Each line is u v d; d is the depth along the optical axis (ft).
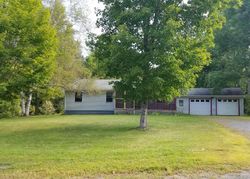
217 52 139.74
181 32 65.98
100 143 48.55
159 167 30.14
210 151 38.93
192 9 66.08
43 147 45.09
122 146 44.78
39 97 125.18
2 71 50.78
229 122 89.81
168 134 59.98
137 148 42.16
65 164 31.63
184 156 35.24
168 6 65.41
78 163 32.04
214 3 65.36
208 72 153.79
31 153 38.22
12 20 50.34
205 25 67.51
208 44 68.23
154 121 90.63
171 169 29.63
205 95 138.72
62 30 114.21
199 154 36.50
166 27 61.52
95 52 71.36
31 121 90.99
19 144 48.85
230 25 136.15
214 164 31.42
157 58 62.90
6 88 52.08
